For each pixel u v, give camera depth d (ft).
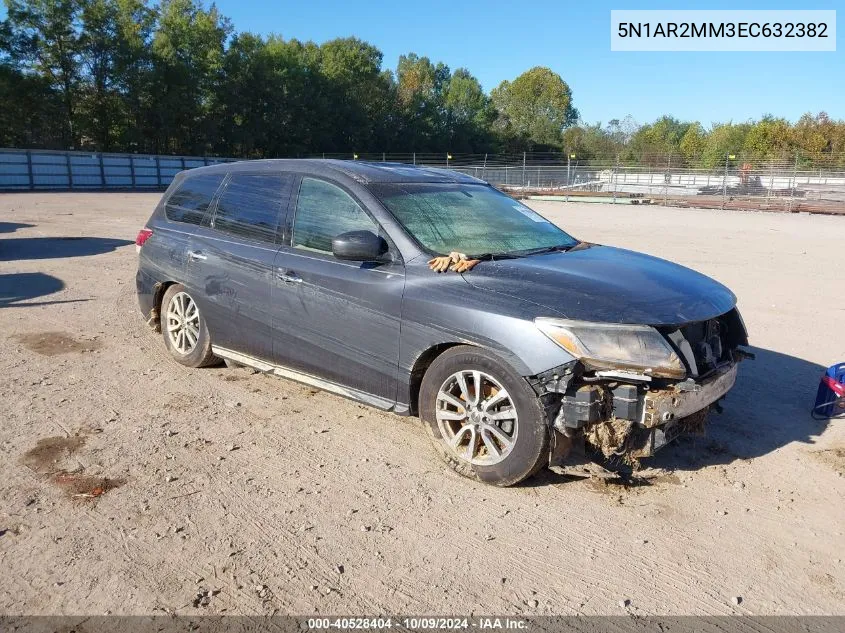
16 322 23.57
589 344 11.16
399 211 14.15
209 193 18.31
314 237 15.08
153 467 12.98
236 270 16.40
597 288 12.13
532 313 11.59
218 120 177.47
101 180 134.51
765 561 10.38
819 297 30.32
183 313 18.72
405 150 226.79
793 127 205.16
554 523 11.33
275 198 16.25
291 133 192.54
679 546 10.74
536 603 9.29
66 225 57.67
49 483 12.23
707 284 13.82
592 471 12.69
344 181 14.94
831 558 10.50
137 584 9.48
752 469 13.44
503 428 12.28
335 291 14.15
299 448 14.02
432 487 12.46
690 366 11.64
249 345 16.43
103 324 23.56
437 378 12.82
